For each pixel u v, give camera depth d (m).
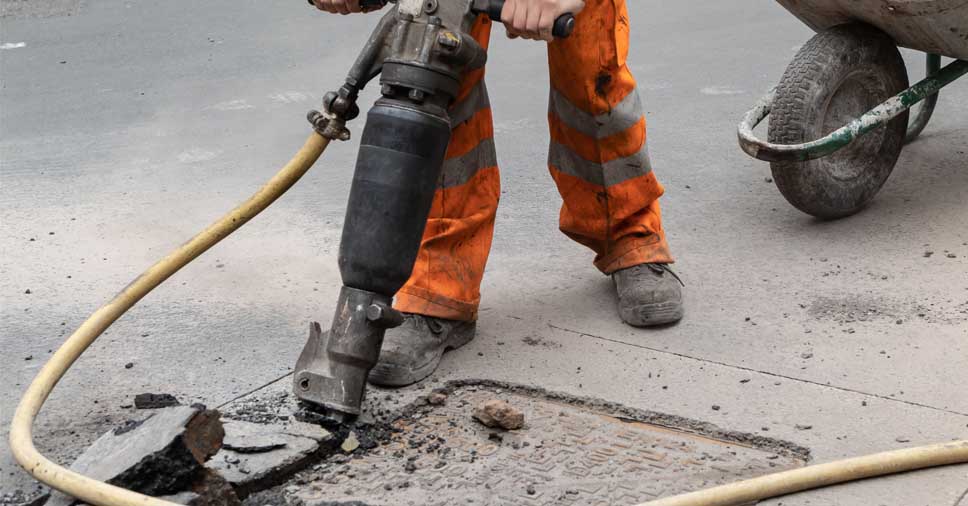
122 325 10.07
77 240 12.09
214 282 11.00
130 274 11.23
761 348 9.36
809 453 7.83
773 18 22.05
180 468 6.95
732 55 19.38
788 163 11.27
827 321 9.77
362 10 8.45
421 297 9.14
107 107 17.53
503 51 20.56
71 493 6.82
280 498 7.39
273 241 12.02
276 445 7.74
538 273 11.11
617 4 9.15
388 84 7.62
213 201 13.23
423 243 9.27
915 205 12.17
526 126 15.98
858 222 11.90
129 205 13.12
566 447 8.05
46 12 24.89
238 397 8.73
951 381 8.66
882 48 11.86
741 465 7.78
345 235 7.72
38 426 8.32
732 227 12.03
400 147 7.51
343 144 15.45
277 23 23.36
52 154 15.17
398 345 8.90
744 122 11.42
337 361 7.98
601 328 9.86
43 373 8.00
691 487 7.52
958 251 10.98
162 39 22.19
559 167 9.95
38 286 10.95
